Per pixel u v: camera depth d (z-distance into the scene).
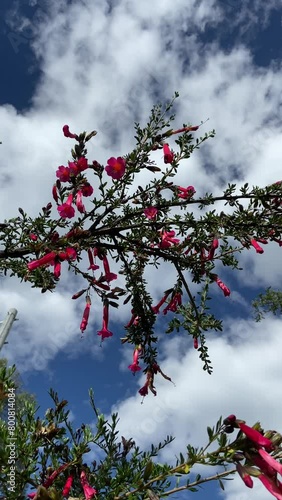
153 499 1.40
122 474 1.63
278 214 3.44
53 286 3.19
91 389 1.90
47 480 1.67
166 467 1.47
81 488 1.74
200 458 1.40
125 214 3.65
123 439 1.85
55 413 1.85
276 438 1.39
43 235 3.33
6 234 3.24
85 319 3.61
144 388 3.59
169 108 3.71
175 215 3.62
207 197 3.55
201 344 3.67
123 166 3.45
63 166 3.48
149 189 3.57
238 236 3.46
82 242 3.37
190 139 3.63
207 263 3.76
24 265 3.29
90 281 3.49
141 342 3.78
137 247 3.72
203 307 3.75
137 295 3.80
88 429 1.81
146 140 3.67
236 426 1.42
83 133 3.52
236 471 1.37
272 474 1.30
